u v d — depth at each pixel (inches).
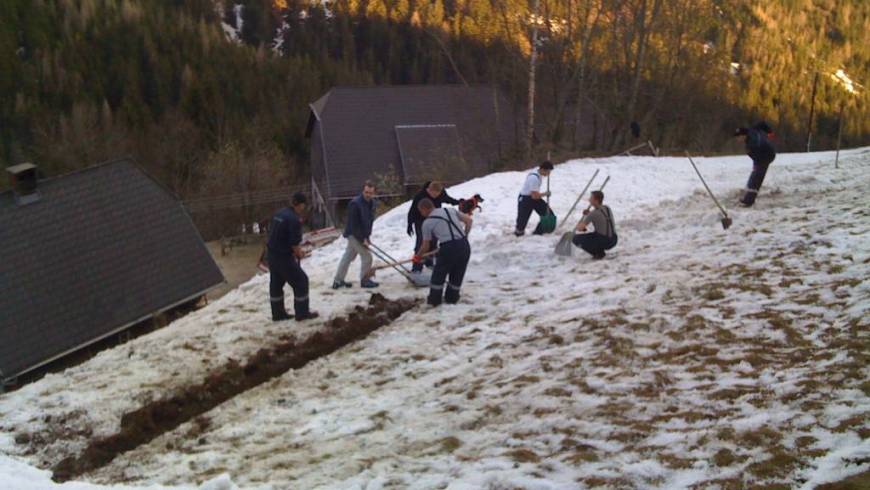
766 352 321.4
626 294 434.3
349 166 1916.8
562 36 1387.8
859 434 234.7
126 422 354.6
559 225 627.2
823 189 708.7
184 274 992.9
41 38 3189.0
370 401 346.6
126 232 986.1
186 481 287.1
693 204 705.6
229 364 405.7
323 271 577.0
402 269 538.9
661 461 241.0
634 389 304.2
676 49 1651.1
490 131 1768.0
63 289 894.4
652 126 1552.7
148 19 3533.5
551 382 325.4
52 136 2573.8
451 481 251.0
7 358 807.7
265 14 4222.4
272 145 2480.3
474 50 2869.1
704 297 406.0
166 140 2554.1
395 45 3973.9
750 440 243.4
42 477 293.0
